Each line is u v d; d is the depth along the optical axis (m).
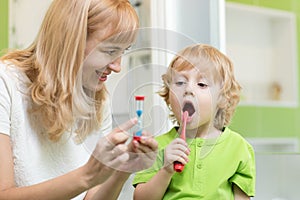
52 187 0.63
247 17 1.56
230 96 0.86
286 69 1.61
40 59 0.75
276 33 1.63
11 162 0.74
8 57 0.81
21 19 1.46
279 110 1.51
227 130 0.88
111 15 0.69
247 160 0.86
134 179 0.85
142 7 1.22
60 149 0.82
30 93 0.78
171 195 0.82
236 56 1.54
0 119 0.74
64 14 0.71
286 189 1.11
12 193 0.66
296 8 1.58
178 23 1.17
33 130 0.80
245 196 0.85
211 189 0.81
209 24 1.13
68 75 0.71
